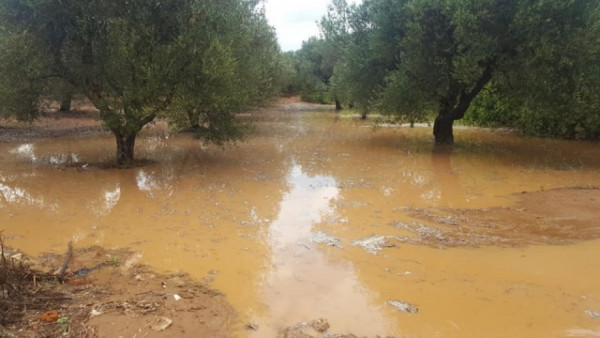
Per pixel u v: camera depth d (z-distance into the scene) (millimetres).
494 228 8141
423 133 22938
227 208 9383
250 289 5691
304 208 9414
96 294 5434
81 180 12000
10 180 11906
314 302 5375
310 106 47719
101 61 12477
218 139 14430
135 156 15930
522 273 6215
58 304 5078
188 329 4676
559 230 7977
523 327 4844
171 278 5984
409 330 4781
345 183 11836
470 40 13859
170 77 12328
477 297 5527
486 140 19641
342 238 7602
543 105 14266
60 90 14859
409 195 10578
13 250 6895
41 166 13867
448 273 6227
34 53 12125
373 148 18141
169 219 8586
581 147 17344
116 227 8102
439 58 15305
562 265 6465
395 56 17438
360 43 19141
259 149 17984
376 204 9773
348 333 4703
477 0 13609
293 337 4598
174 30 12859
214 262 6555
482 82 16562
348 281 5961
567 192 10523
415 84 16078
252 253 6906
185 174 12898
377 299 5465
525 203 9750
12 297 4969
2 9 11578
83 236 7617
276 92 31172
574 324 4902
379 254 6902
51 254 6789
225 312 5082
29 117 14531
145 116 13109
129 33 12117
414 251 7035
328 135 22609
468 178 12406
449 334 4703
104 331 4516
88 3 11961
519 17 13133
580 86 13883
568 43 12922
